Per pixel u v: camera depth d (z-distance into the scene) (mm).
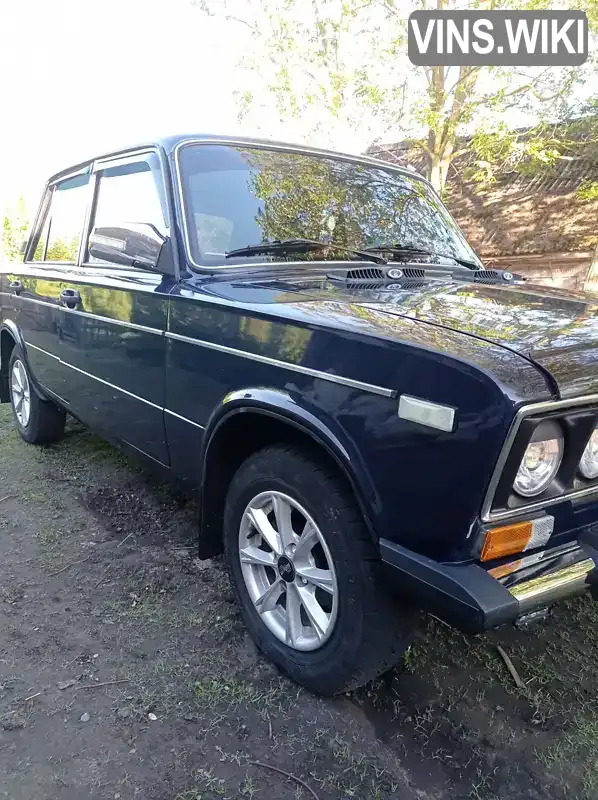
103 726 2119
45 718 2145
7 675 2346
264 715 2189
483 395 1608
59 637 2572
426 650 2545
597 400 1720
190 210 2768
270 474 2266
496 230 15641
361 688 2336
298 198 3070
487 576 1694
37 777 1916
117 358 3139
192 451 2678
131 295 2938
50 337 4008
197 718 2166
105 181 3533
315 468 2096
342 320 1996
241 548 2490
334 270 2795
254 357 2229
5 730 2088
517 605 1673
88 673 2367
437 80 12156
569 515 1843
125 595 2877
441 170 12633
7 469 4363
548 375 1660
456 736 2127
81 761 1979
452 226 3648
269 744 2066
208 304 2445
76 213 3918
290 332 2107
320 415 1996
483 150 11938
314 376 2012
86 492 3988
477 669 2455
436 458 1701
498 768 2006
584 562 1853
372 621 2006
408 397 1754
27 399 4805
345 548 2012
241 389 2297
